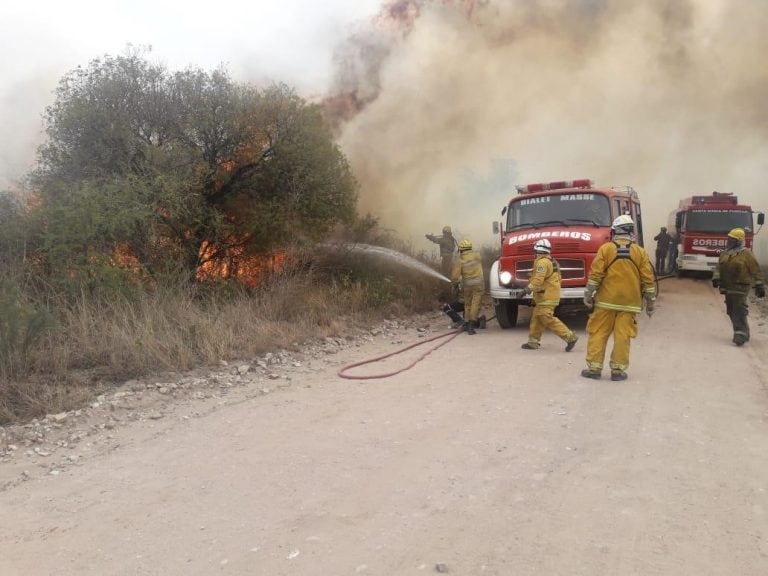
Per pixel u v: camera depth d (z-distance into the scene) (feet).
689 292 51.78
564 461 14.16
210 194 35.60
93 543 10.94
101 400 19.22
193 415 18.42
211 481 13.55
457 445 15.35
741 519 11.19
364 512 11.78
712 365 24.17
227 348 24.89
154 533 11.23
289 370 23.99
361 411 18.57
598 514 11.46
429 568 9.70
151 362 22.45
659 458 14.29
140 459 15.03
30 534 11.39
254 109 34.76
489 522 11.21
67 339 22.79
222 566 9.98
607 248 21.71
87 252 28.25
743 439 15.57
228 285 31.99
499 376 22.70
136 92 33.14
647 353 26.55
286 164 35.63
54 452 15.70
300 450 15.29
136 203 29.04
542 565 9.70
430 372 23.71
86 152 32.27
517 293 32.78
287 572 9.72
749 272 28.25
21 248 27.78
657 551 10.09
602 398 19.38
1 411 17.75
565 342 29.66
